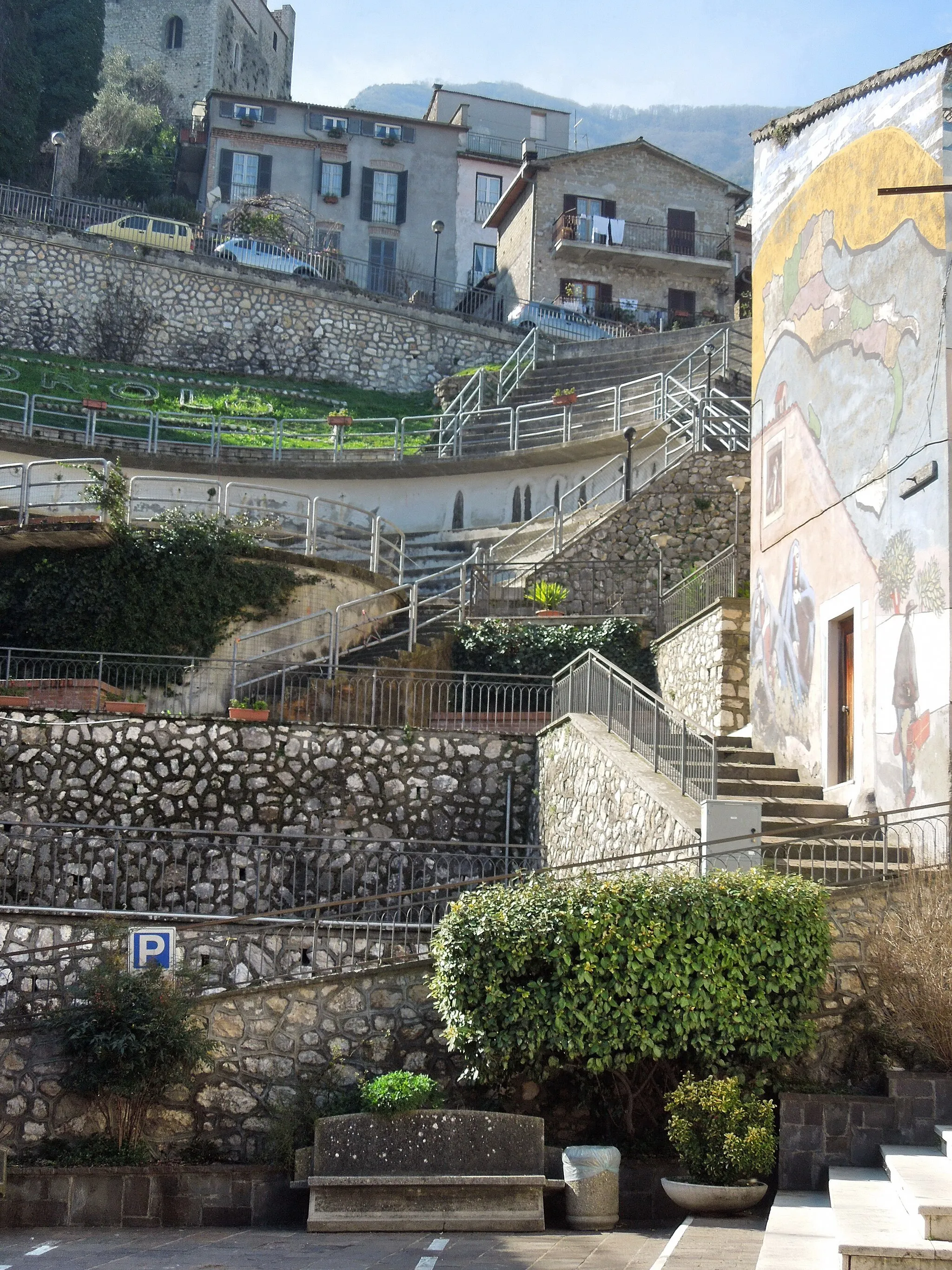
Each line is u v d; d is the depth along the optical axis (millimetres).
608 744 14297
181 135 52156
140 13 61531
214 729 16219
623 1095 10523
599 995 10148
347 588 20688
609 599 22344
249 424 32469
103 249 36125
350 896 15836
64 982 12055
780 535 15602
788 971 10242
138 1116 10875
